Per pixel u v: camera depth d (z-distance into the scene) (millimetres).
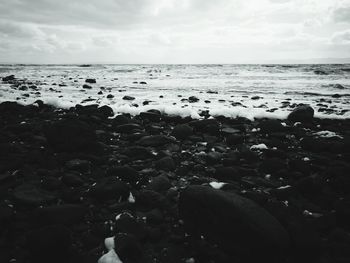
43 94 14547
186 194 3170
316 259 2797
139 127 7191
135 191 3988
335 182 4258
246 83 23703
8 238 2992
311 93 16516
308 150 6031
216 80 27547
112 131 7125
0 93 14055
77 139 5316
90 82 23031
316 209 3688
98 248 2885
